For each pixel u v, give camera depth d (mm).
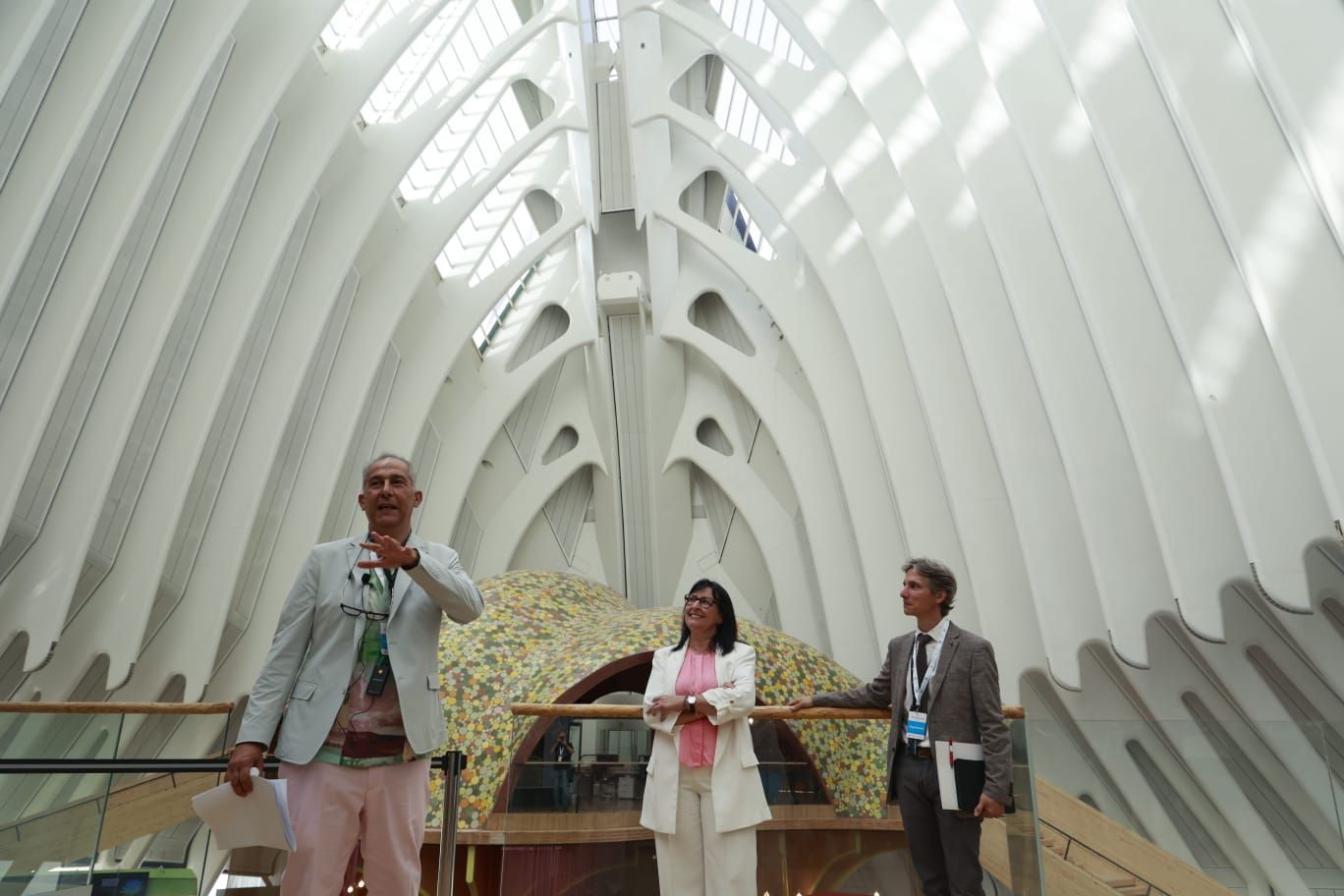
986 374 13055
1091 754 6402
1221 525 10156
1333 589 10766
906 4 13016
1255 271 8391
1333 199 7473
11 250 9938
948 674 4258
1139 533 11383
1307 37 7684
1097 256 10945
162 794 4633
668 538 22438
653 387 22078
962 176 13383
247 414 14773
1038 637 13375
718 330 22359
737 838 4348
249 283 13703
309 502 16219
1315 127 7562
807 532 19438
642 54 18828
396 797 3170
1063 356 11938
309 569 3291
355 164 15703
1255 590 11508
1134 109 9922
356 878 4246
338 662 3195
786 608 20500
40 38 10172
